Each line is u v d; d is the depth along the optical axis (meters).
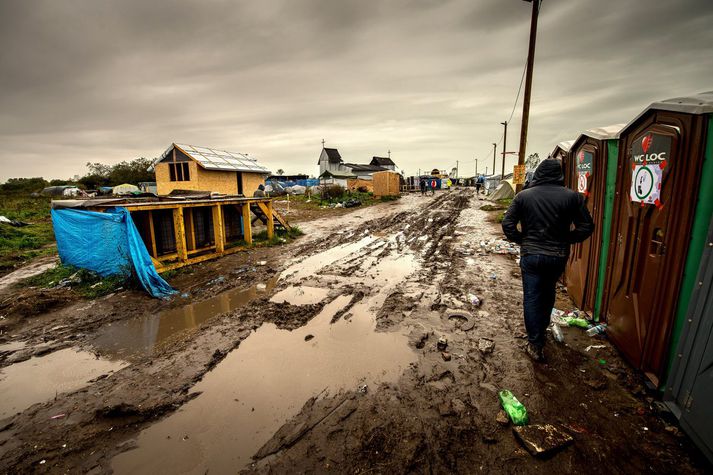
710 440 2.25
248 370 3.61
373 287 6.34
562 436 2.48
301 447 2.52
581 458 2.35
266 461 2.41
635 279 3.38
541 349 3.58
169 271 7.77
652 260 3.08
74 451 2.57
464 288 6.11
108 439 2.69
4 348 4.33
